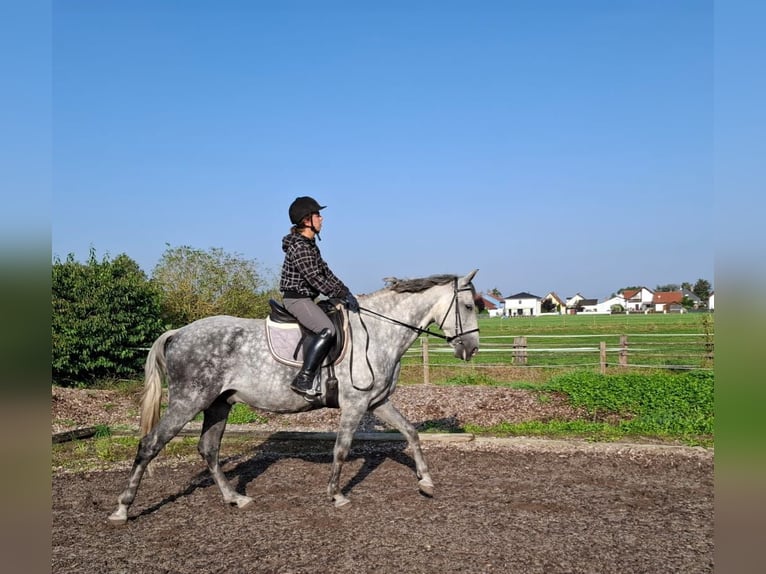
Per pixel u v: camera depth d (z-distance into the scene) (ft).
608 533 15.55
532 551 14.48
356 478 20.97
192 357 16.89
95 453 25.58
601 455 23.45
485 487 19.62
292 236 17.47
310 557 14.34
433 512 17.22
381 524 16.34
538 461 22.85
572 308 388.37
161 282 59.67
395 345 18.47
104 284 44.09
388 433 26.94
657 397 34.50
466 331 18.94
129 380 45.32
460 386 42.32
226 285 63.10
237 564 14.07
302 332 17.29
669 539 15.15
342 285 17.31
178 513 17.65
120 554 14.73
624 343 50.93
